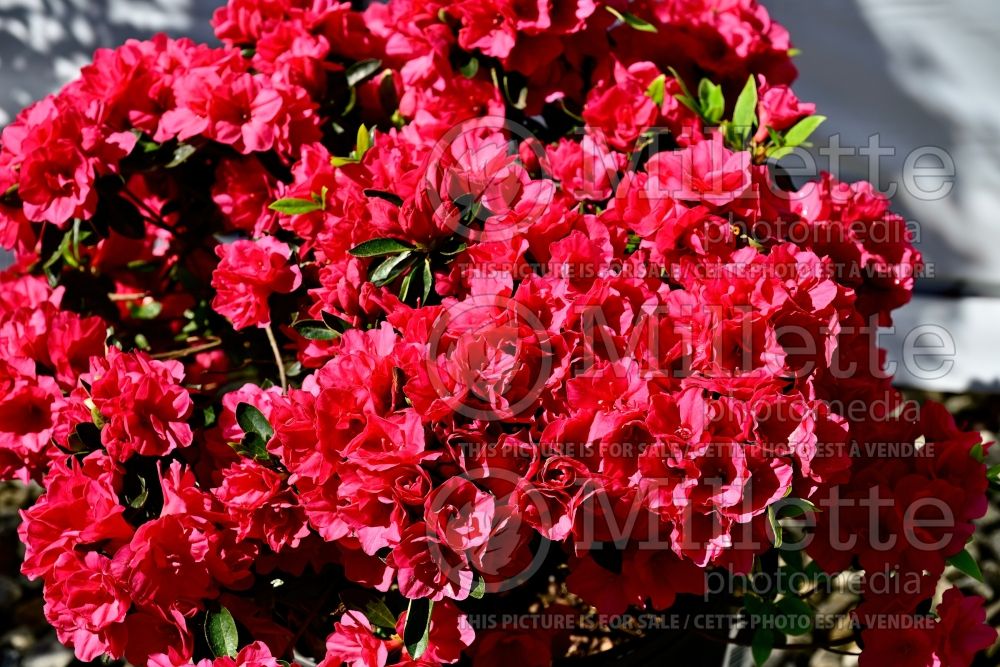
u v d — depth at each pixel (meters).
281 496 1.25
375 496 1.21
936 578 1.28
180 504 1.24
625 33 1.38
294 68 1.36
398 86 1.39
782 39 1.38
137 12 1.74
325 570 1.29
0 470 1.32
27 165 1.31
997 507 1.66
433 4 1.34
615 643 1.35
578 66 1.37
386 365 1.22
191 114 1.34
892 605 1.27
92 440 1.27
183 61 1.38
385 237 1.26
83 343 1.32
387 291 1.27
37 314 1.32
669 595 1.23
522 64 1.34
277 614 1.31
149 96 1.35
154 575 1.23
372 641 1.24
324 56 1.37
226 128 1.33
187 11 1.73
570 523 1.20
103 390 1.26
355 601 1.28
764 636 1.34
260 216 1.37
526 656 1.28
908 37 1.64
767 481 1.21
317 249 1.31
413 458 1.20
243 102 1.34
